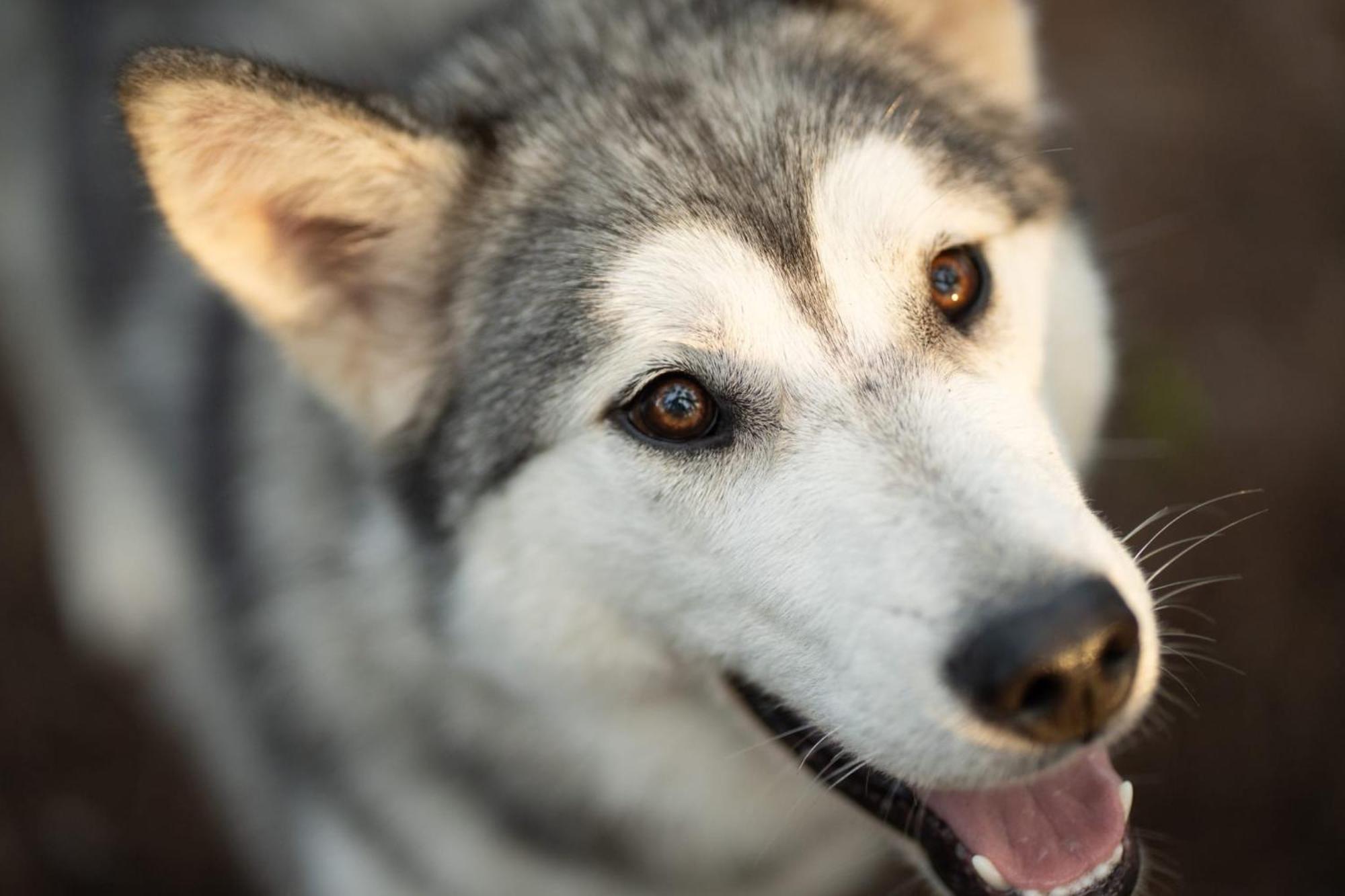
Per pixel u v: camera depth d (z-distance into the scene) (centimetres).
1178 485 90
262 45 79
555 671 69
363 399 69
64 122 87
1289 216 98
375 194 67
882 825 68
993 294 66
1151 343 92
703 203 65
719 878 74
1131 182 99
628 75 68
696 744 71
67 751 96
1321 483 91
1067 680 59
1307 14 105
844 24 68
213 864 93
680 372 65
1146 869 68
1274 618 89
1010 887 65
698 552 65
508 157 68
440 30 75
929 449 62
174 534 84
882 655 61
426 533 69
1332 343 94
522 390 66
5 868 93
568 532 66
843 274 64
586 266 65
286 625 73
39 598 102
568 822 72
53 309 91
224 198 65
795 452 64
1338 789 87
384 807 73
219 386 77
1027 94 70
